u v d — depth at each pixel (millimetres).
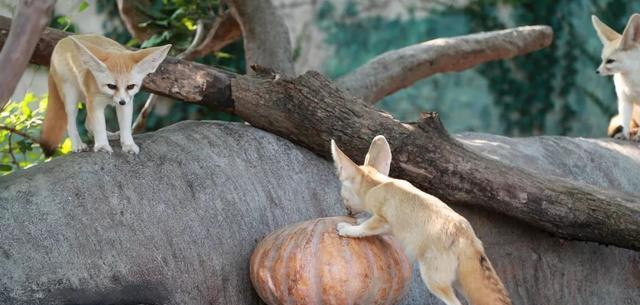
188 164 9414
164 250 8695
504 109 21297
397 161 10250
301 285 8430
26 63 7496
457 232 7934
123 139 9094
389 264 8594
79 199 8445
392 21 21016
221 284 9047
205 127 10117
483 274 7789
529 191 10312
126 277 8344
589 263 11805
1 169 11719
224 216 9328
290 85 10250
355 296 8430
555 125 21375
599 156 12727
